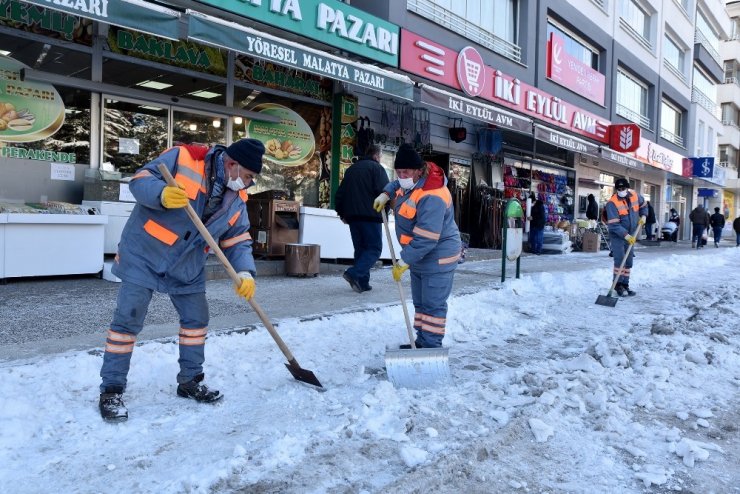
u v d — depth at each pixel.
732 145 40.00
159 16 5.69
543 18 15.11
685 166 26.45
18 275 6.12
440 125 12.74
